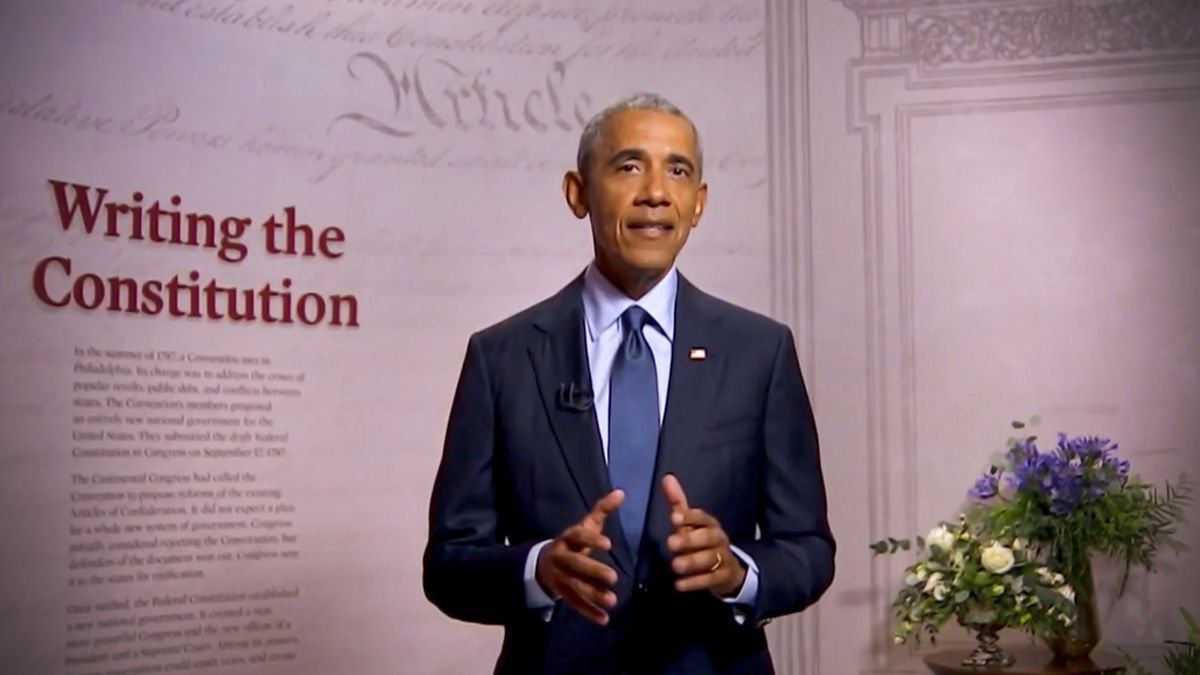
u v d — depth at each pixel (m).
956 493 4.35
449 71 4.39
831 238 4.47
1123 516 3.77
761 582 1.86
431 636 4.25
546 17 4.49
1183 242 4.30
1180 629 4.17
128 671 3.73
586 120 4.48
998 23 4.45
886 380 4.41
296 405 4.10
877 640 4.34
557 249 4.44
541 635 1.95
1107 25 4.39
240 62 4.08
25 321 3.61
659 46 4.54
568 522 1.94
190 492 3.88
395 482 4.24
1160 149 4.34
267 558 4.01
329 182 4.21
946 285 4.41
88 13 3.79
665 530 1.91
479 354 2.11
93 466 3.70
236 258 4.03
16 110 3.64
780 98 4.52
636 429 1.97
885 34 4.49
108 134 3.81
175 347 3.88
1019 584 3.62
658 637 1.92
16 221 3.62
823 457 4.41
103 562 3.71
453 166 4.38
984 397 4.36
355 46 4.28
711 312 2.08
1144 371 4.30
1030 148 4.41
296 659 4.04
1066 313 4.35
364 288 4.24
